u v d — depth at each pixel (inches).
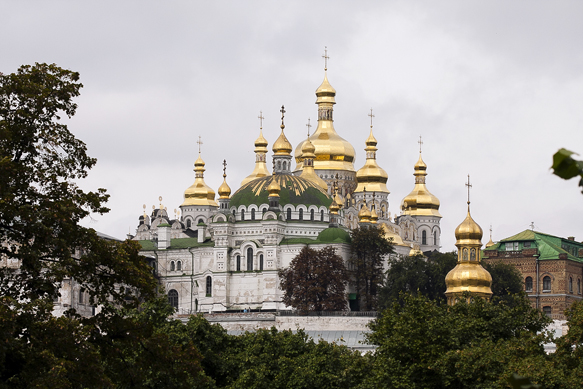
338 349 4808.1
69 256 2866.6
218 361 4441.4
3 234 2903.5
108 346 2989.7
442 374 4030.5
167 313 4480.8
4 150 2901.1
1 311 2647.6
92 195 3065.9
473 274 6963.6
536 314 4505.4
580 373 3639.3
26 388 2613.2
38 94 2982.3
